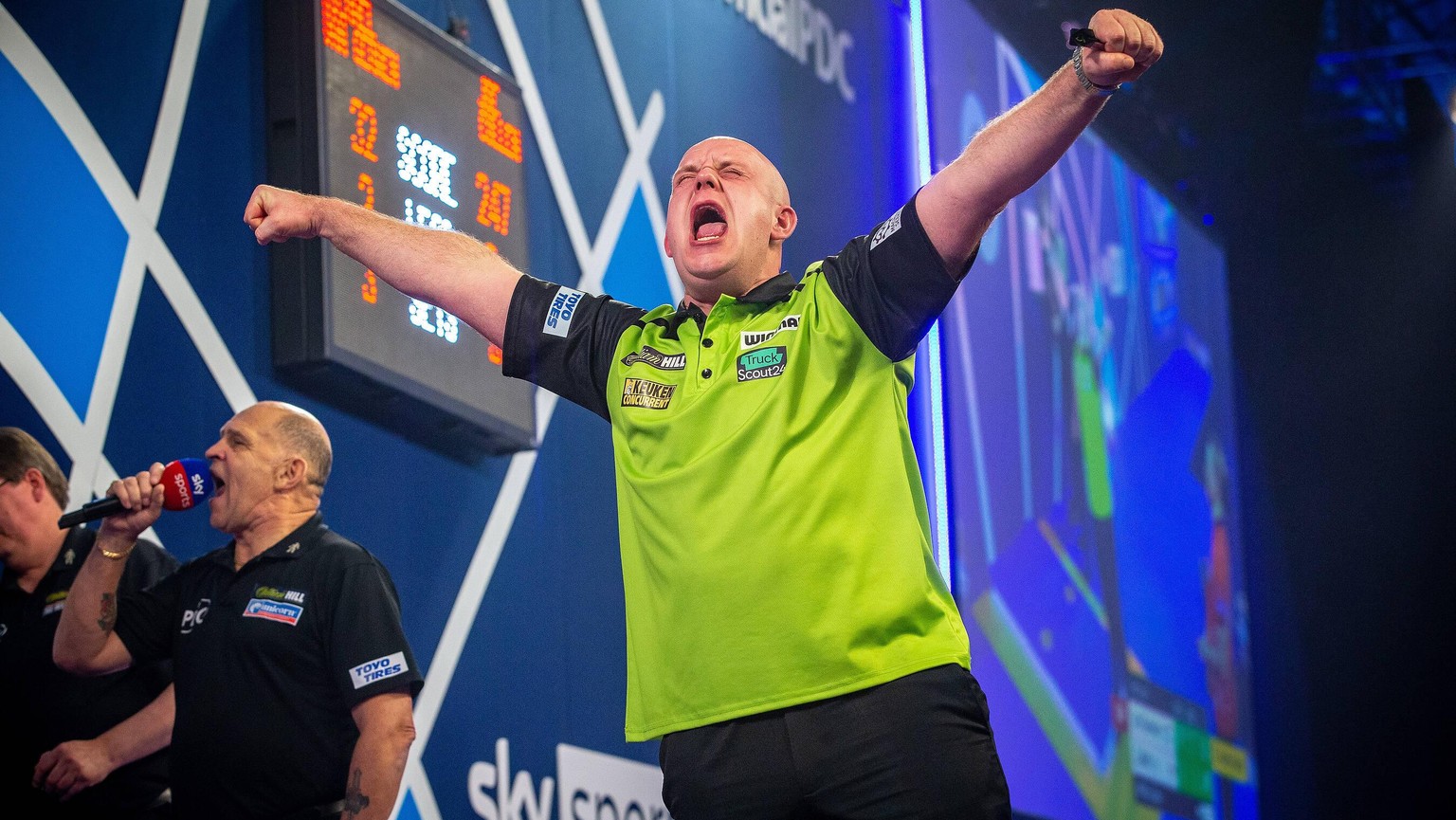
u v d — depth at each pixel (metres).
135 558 3.05
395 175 4.13
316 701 2.73
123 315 3.53
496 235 4.50
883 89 7.05
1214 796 7.58
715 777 1.78
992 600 5.95
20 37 3.43
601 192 5.21
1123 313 7.56
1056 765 6.15
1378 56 8.91
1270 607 9.25
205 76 3.84
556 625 4.73
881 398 1.89
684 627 1.82
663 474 1.89
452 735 4.21
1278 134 9.42
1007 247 6.54
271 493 2.91
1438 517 9.65
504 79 4.68
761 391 1.88
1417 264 9.58
